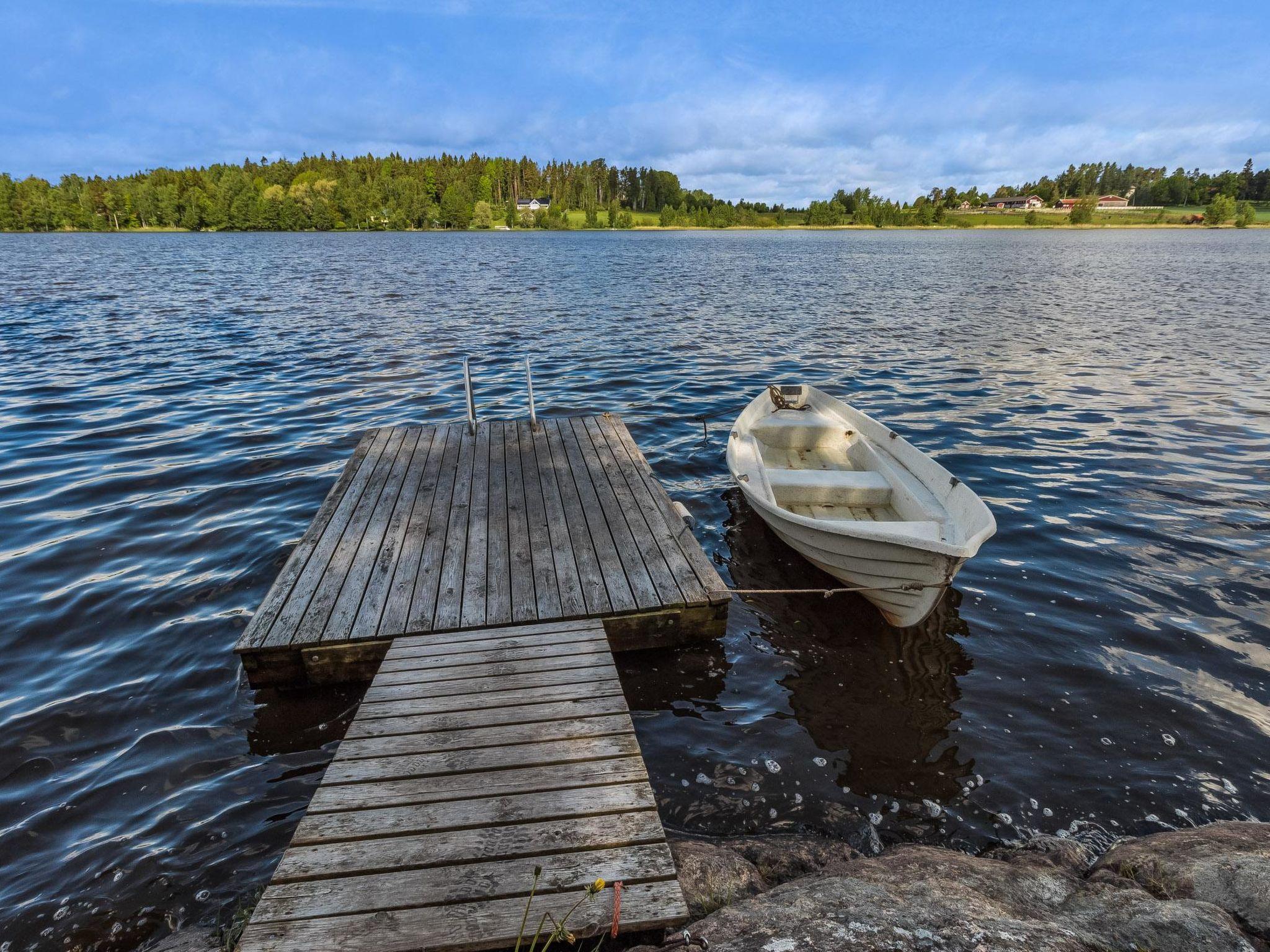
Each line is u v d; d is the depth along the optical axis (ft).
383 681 13.00
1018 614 18.01
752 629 17.56
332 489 21.98
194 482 26.23
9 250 192.54
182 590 18.80
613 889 8.45
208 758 13.15
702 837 11.47
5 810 11.81
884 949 7.11
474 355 51.98
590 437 26.78
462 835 9.27
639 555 17.63
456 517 19.86
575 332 62.95
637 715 14.55
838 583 19.44
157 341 54.49
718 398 40.50
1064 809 12.05
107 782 12.50
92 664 15.81
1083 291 96.27
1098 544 21.67
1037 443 31.58
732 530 23.17
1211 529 22.62
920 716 14.46
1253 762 13.07
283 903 8.23
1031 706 14.69
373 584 16.37
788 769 13.02
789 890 8.78
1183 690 15.07
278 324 64.49
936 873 9.49
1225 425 33.86
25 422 33.06
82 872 10.67
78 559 20.35
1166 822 11.77
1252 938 7.86
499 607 15.47
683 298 89.35
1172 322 67.97
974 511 18.06
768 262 161.58
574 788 10.19
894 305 82.33
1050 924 7.74
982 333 61.93
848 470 24.32
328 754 13.29
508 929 7.92
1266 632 17.08
